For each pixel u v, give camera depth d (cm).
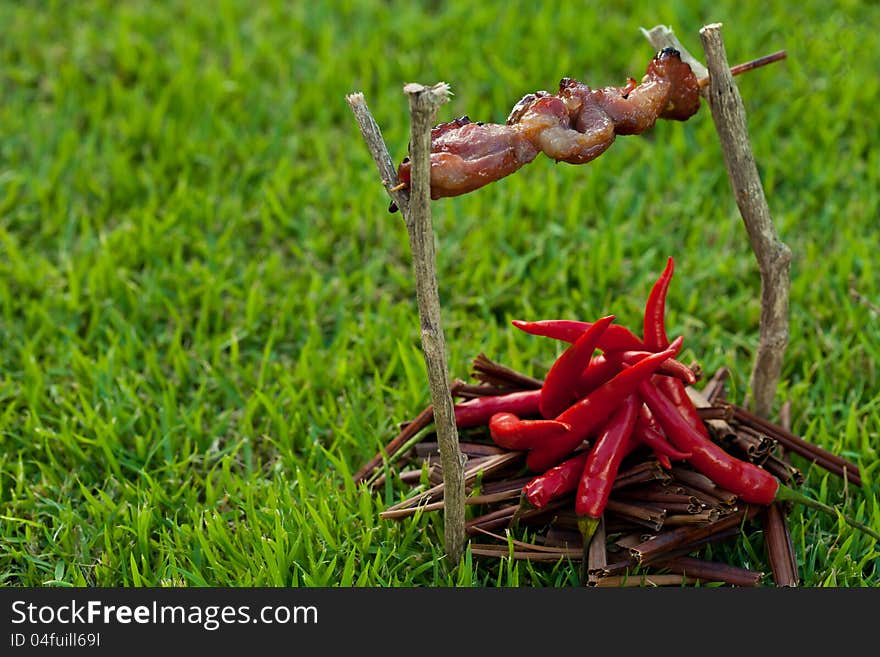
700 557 367
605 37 662
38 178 573
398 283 510
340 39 680
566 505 351
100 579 369
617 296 505
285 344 480
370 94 638
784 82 616
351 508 384
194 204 549
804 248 523
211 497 393
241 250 528
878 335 457
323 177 571
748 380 446
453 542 349
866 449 402
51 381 455
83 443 423
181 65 648
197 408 441
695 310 492
